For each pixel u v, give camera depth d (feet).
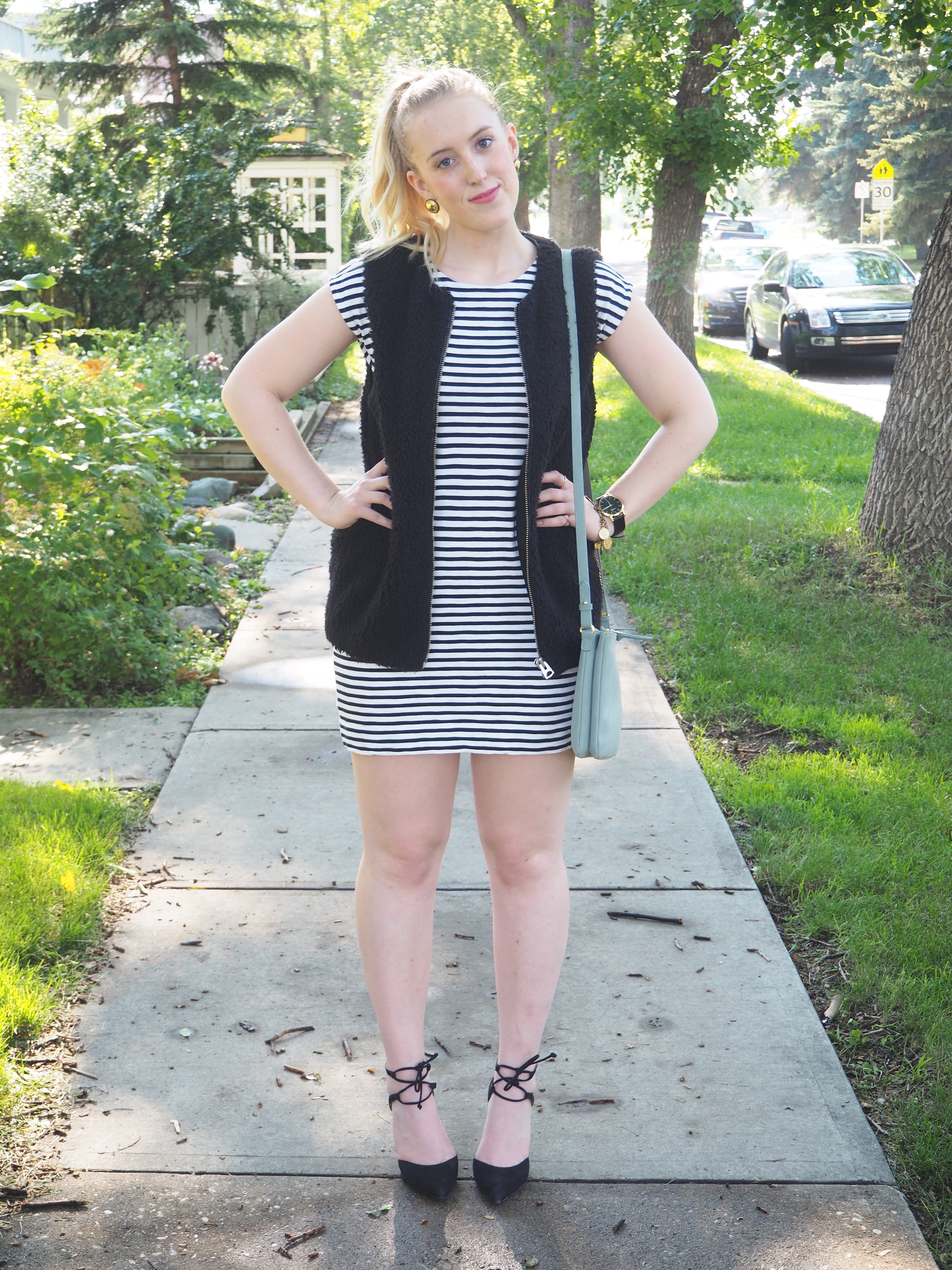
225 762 14.01
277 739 14.70
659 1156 7.79
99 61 57.26
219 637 18.45
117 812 12.41
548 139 52.75
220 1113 8.15
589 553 7.16
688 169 41.37
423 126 6.53
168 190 36.37
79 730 14.96
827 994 9.61
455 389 6.63
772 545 21.62
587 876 11.38
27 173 35.12
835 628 17.94
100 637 16.08
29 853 11.03
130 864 11.57
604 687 6.98
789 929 10.52
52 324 33.65
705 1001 9.46
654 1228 7.19
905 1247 7.03
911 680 15.97
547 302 6.78
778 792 12.87
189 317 38.40
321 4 91.50
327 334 6.98
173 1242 7.06
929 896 10.64
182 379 31.27
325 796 13.15
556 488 6.85
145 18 56.13
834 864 11.29
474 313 6.68
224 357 38.75
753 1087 8.46
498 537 6.77
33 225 33.91
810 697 15.56
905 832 11.87
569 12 42.09
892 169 78.64
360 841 12.14
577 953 10.12
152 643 16.81
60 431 16.60
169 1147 7.82
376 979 7.48
